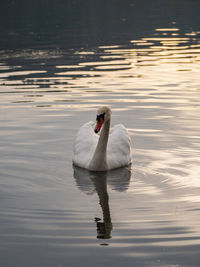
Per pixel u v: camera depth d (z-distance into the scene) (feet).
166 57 79.15
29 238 24.00
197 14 140.87
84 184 32.07
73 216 26.68
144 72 67.15
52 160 36.32
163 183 31.73
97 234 24.39
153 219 26.11
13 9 159.43
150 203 28.48
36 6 168.96
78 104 50.47
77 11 152.46
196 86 57.72
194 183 31.48
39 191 30.55
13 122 44.50
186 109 47.91
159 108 48.47
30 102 51.44
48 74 66.95
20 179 32.58
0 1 186.29
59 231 24.77
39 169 34.53
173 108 48.37
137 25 119.85
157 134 41.14
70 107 49.39
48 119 45.42
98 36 103.14
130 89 56.80
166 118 45.16
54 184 31.91
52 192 30.45
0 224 25.55
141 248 22.91
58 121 44.88
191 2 175.94
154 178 32.73
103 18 134.62
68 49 87.86
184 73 65.87
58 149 38.37
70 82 61.41
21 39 99.25
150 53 83.30
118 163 35.78
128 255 22.35
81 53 83.66
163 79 62.18
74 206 28.17
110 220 26.08
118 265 21.54
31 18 135.13
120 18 134.51
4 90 57.41
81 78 63.82
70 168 35.27
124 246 23.15
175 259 21.93
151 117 45.57
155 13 145.48
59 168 34.94
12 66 73.20
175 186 31.12
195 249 22.71
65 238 24.00
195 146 38.19
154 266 21.38
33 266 21.53
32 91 56.65
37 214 26.86
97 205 28.32
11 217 26.45
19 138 40.42
